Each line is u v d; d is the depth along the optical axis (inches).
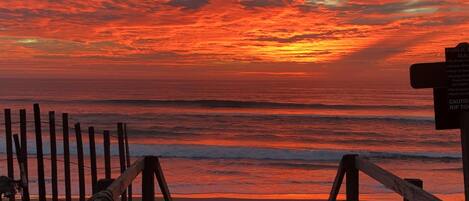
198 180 847.1
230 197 663.1
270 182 824.9
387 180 176.2
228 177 888.3
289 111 2266.2
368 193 671.1
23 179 413.7
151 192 239.9
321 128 1721.2
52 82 4594.0
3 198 483.5
